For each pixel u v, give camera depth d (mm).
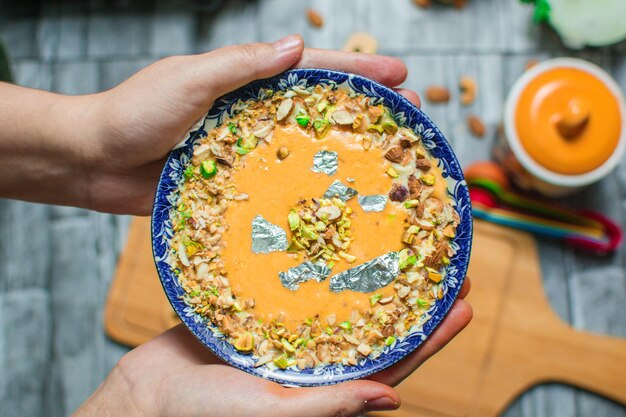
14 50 773
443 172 524
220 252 532
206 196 537
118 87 608
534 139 667
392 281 525
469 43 750
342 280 526
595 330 729
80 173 645
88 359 760
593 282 731
